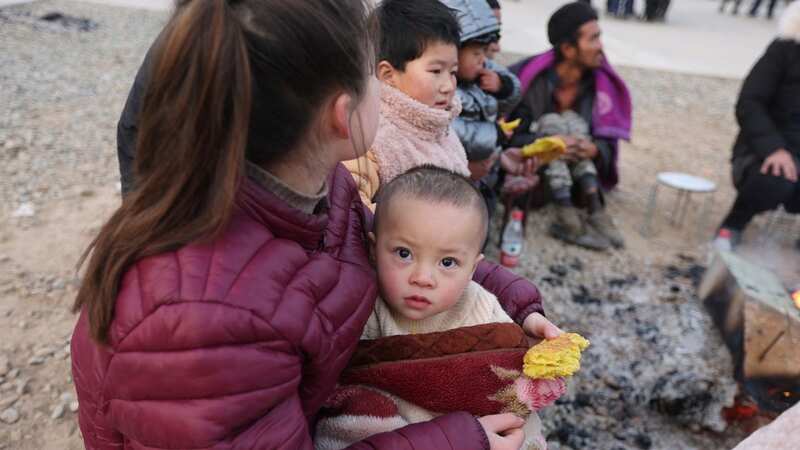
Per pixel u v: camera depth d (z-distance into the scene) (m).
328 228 1.12
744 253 4.38
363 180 1.74
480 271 1.62
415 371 1.20
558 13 4.25
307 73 0.85
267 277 0.89
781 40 4.19
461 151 2.20
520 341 1.25
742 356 2.92
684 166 5.96
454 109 2.15
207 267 0.85
